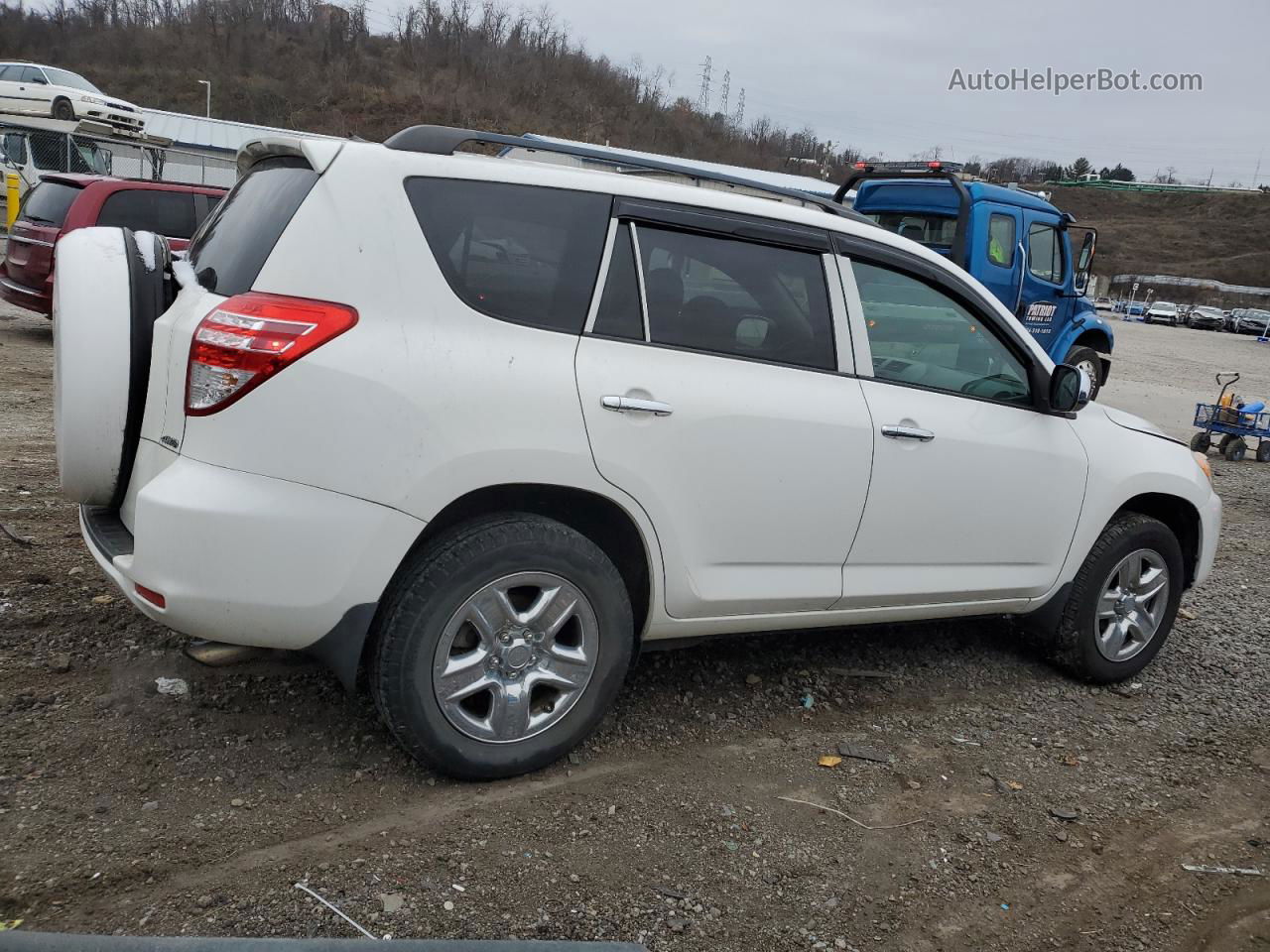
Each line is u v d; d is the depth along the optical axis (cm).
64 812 270
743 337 341
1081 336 1270
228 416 264
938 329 390
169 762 300
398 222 282
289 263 271
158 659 360
